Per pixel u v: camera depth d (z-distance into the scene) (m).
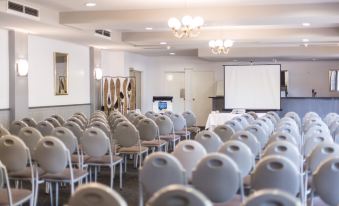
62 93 9.98
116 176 6.54
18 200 3.61
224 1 6.74
